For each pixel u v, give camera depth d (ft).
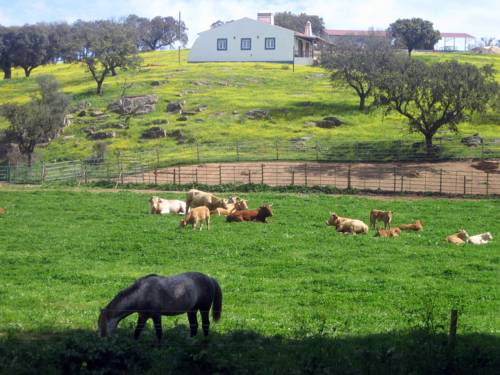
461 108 200.13
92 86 343.46
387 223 116.67
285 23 577.84
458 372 44.60
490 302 69.36
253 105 283.59
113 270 83.61
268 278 80.43
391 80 206.90
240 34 406.00
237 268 85.61
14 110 230.89
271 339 52.60
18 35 416.67
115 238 104.32
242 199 138.82
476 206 141.28
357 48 286.87
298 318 60.23
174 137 244.22
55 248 97.66
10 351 46.03
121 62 328.70
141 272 82.02
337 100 294.66
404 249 97.71
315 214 128.57
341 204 142.00
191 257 92.32
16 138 230.27
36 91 344.08
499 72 347.15
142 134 248.73
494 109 212.23
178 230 111.14
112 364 42.11
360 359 45.60
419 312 64.39
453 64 207.51
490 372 44.62
